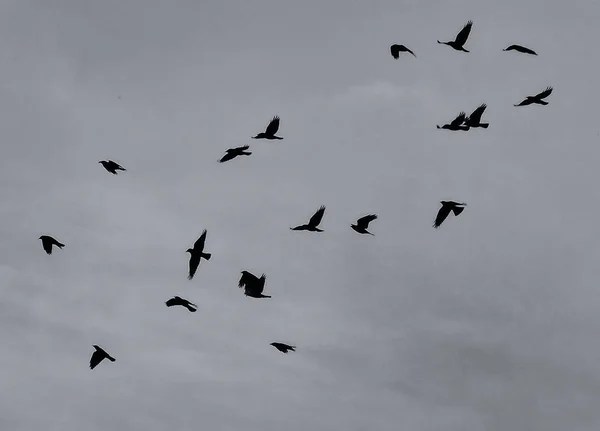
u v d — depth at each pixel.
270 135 51.78
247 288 50.19
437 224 49.84
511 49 50.38
